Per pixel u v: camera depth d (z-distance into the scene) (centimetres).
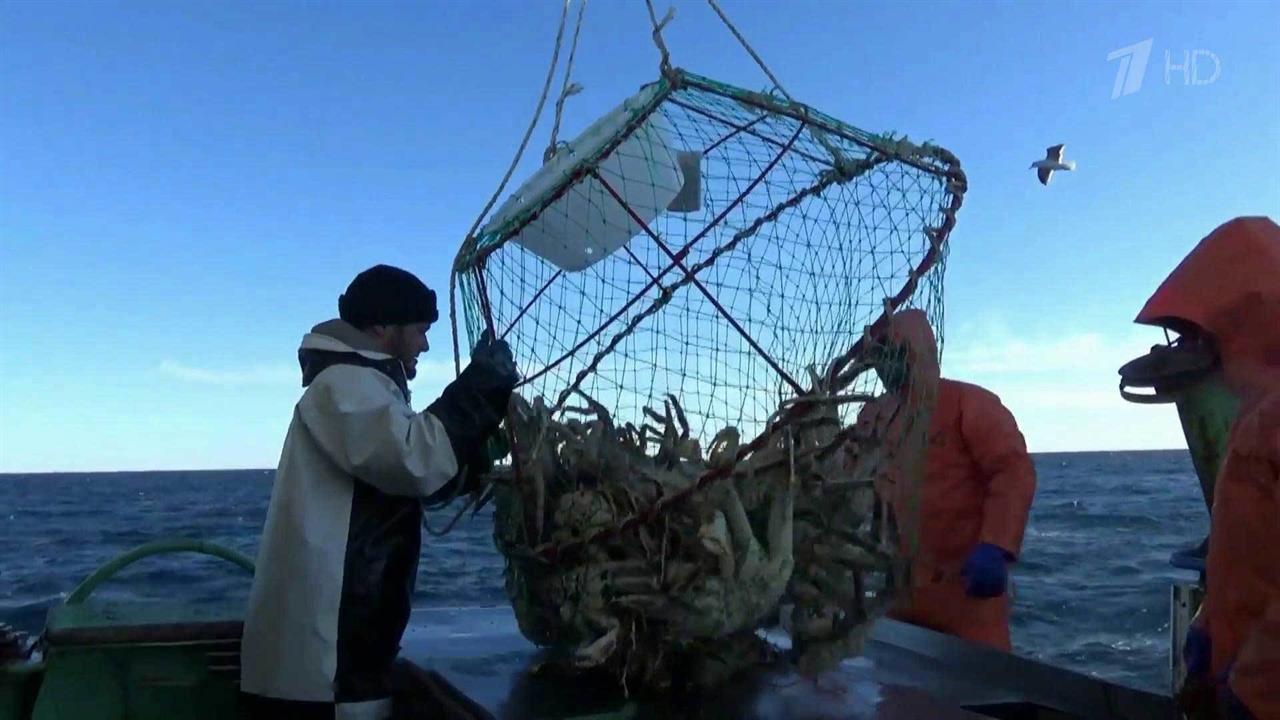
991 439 333
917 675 251
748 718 201
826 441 212
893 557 220
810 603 217
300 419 222
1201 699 179
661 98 224
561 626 225
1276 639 155
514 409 229
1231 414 192
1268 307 184
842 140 241
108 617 254
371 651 219
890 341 224
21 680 241
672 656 215
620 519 210
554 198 223
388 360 230
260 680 219
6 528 3703
